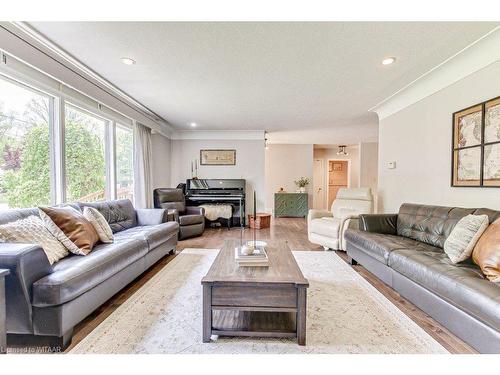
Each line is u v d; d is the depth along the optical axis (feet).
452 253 6.05
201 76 9.18
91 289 5.62
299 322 4.94
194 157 19.99
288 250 7.25
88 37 6.60
